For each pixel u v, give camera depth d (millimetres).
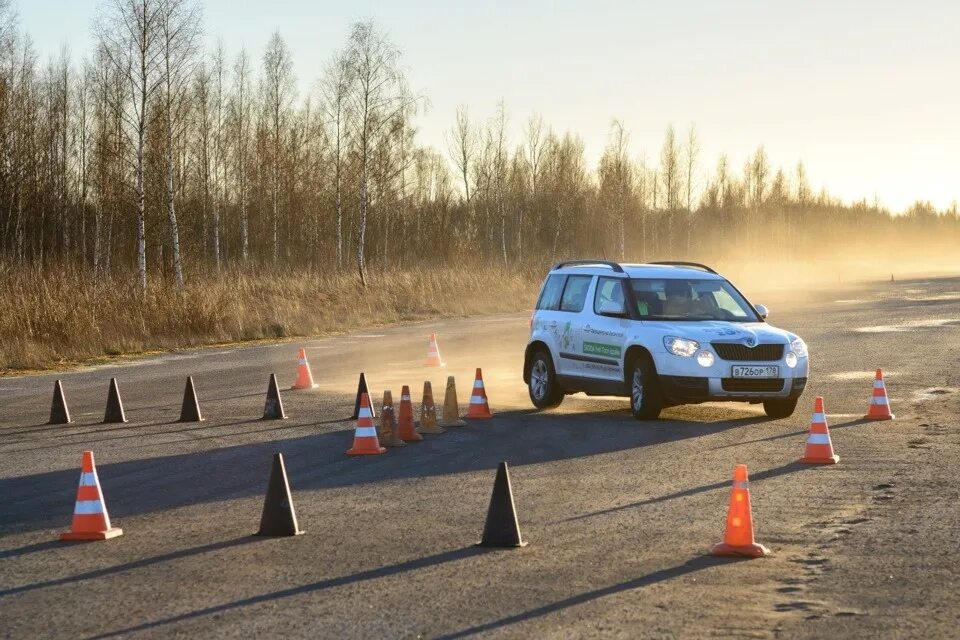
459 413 16062
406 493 10172
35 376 22344
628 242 105625
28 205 71000
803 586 6742
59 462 12172
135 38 38281
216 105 71938
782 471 10961
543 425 14648
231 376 21656
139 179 37781
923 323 33812
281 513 8477
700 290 15992
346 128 54844
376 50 51562
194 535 8516
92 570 7434
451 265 70562
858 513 8922
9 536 8594
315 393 18656
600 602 6434
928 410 15445
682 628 5895
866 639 5676
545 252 94188
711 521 8742
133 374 22406
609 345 15453
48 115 75938
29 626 6113
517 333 32531
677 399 14492
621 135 93312
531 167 96562
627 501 9609
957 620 6000
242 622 6125
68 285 29859
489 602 6465
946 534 8109
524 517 9008
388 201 78375
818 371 20859
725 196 118875
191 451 12812
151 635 5906
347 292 40781
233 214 81812
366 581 6996
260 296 36812
